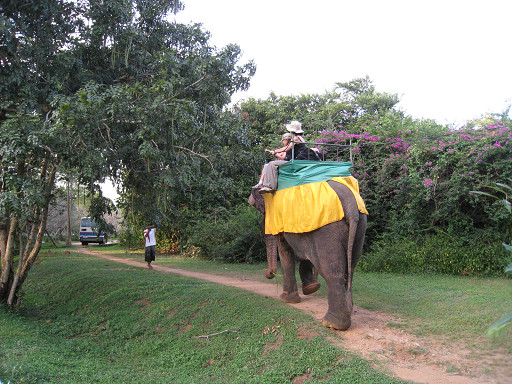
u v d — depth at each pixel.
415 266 10.53
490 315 6.12
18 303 8.91
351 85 23.39
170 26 8.84
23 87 6.96
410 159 11.39
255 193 7.86
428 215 11.27
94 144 6.57
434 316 6.41
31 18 7.33
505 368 3.60
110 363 6.00
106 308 8.59
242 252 14.76
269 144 18.02
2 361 4.94
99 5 7.66
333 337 5.57
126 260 16.56
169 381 5.13
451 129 11.80
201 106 8.21
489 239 10.05
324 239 5.82
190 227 17.12
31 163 7.85
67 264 14.08
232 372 5.25
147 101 6.47
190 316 7.22
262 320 6.37
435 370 4.59
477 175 9.93
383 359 4.92
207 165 8.42
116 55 8.03
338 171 6.27
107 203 8.89
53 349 6.09
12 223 8.62
